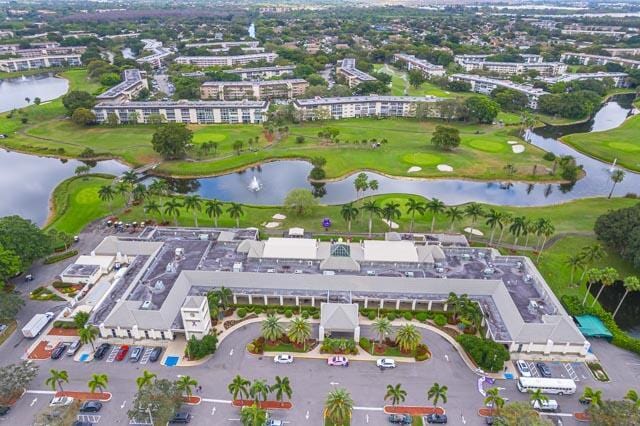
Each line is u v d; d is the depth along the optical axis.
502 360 113.31
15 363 117.31
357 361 119.31
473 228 186.50
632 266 160.75
